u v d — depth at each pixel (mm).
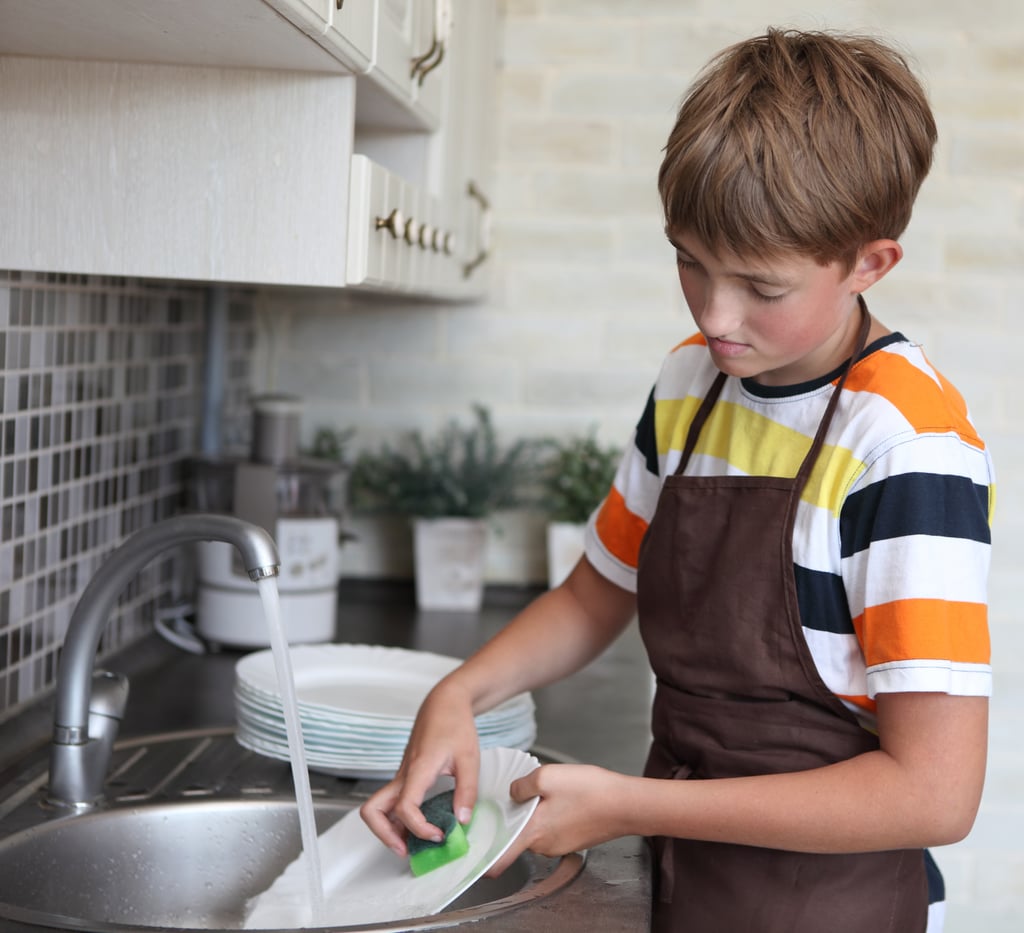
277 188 1229
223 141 1229
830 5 2430
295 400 2027
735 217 880
